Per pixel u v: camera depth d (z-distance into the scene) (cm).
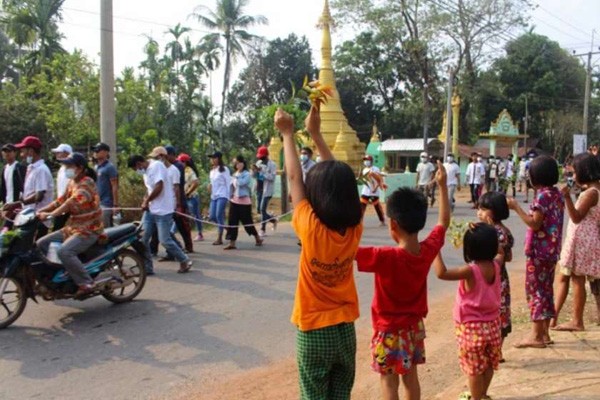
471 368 403
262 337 610
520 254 1116
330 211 279
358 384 492
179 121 2502
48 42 2948
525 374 463
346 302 292
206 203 1514
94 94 2083
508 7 2980
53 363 536
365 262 334
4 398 463
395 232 343
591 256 549
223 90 3728
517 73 4647
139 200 1352
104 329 630
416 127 4781
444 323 662
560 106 4831
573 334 560
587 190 542
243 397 465
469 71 3644
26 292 637
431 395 455
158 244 1027
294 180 302
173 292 782
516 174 2553
